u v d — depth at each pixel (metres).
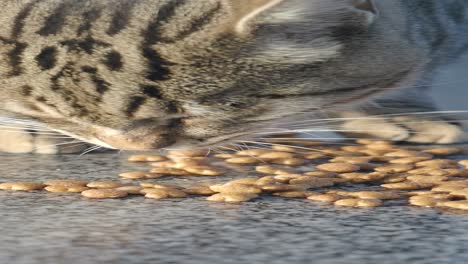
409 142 1.46
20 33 1.39
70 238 1.33
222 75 1.39
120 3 1.39
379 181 1.40
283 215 1.36
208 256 1.32
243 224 1.35
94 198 1.38
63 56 1.38
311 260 1.32
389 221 1.35
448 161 1.42
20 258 1.32
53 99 1.39
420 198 1.37
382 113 1.46
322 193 1.38
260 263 1.31
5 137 1.45
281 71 1.39
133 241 1.33
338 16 1.39
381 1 1.41
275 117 1.40
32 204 1.37
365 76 1.41
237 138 1.41
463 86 1.46
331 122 1.43
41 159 1.44
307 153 1.44
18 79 1.39
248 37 1.38
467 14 1.46
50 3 1.39
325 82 1.40
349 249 1.33
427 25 1.44
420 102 1.46
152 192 1.38
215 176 1.41
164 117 1.39
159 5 1.38
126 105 1.39
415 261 1.32
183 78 1.38
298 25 1.39
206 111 1.39
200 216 1.36
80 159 1.44
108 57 1.38
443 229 1.34
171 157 1.44
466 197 1.37
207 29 1.38
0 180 1.41
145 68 1.38
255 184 1.39
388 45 1.41
